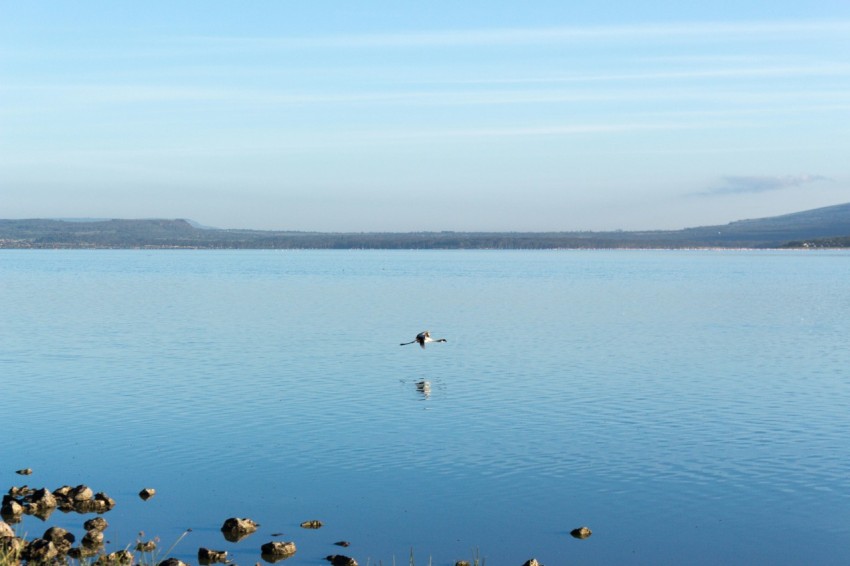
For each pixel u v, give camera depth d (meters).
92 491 26.98
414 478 28.53
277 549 22.84
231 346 59.31
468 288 129.25
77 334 66.19
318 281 148.38
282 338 64.06
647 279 159.88
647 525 24.91
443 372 48.19
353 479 28.52
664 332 69.25
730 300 105.31
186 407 38.50
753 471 29.22
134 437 33.31
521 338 64.88
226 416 36.66
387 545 23.53
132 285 132.88
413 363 51.50
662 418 36.59
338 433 33.97
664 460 30.42
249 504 26.30
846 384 44.56
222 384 44.09
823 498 26.77
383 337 65.06
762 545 23.55
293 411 37.75
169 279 152.62
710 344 61.34
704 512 25.78
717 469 29.44
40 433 33.78
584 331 69.88
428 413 37.44
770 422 35.88
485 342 62.22
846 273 189.25
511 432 34.16
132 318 79.31
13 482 28.08
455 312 87.56
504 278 163.00
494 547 23.45
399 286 134.00
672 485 27.92
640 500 26.69
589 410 38.19
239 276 166.62
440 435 33.62
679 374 47.78
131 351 56.53
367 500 26.69
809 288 130.62
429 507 26.09
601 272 196.25
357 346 59.59
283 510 25.88
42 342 61.16
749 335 67.19
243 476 28.70
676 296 112.56
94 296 108.06
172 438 33.16
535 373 48.00
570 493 27.23
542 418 36.56
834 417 36.75
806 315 84.88
